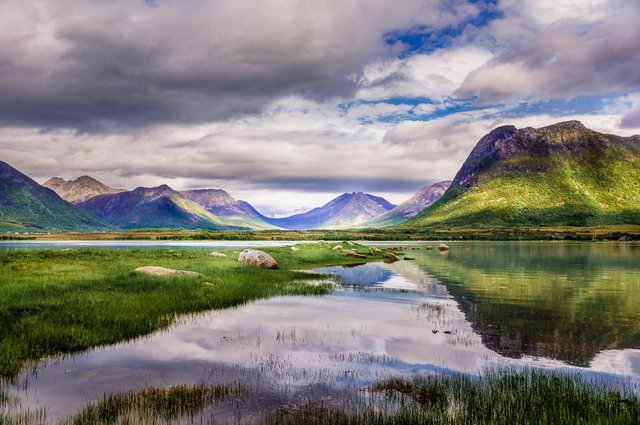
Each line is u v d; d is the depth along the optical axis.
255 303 22.95
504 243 144.25
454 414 8.88
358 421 8.52
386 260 60.44
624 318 19.47
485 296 26.23
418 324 18.05
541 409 9.10
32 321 15.48
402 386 10.60
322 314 20.08
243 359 12.83
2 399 9.52
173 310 19.42
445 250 93.50
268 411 9.02
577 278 36.69
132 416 8.68
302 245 72.00
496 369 12.06
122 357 12.82
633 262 55.44
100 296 20.48
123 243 153.12
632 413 8.88
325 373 11.60
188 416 8.73
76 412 8.88
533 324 18.16
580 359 13.19
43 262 32.12
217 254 47.03
